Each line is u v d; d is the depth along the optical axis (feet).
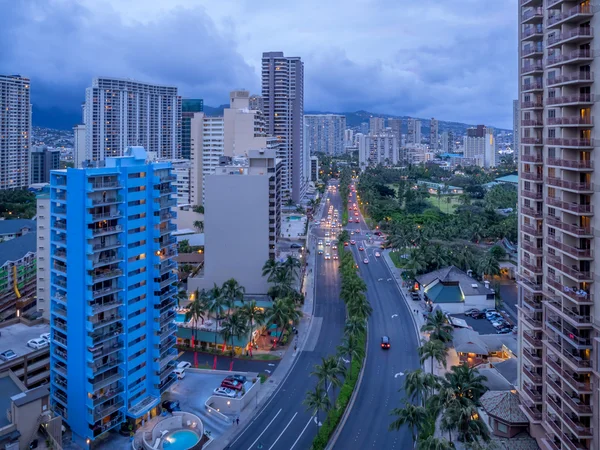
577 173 234.79
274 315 406.00
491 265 558.56
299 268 564.30
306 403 288.92
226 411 325.42
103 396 287.89
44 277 433.89
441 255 611.47
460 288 514.27
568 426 232.73
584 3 231.50
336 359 315.99
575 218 237.86
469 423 253.03
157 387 316.19
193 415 301.43
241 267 512.63
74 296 284.00
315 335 451.53
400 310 513.04
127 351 297.74
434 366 384.68
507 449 265.13
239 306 449.48
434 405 269.85
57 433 254.27
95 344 281.33
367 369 382.22
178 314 452.76
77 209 278.46
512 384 329.31
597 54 222.48
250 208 508.94
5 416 246.47
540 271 265.75
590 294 226.79
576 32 226.79
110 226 287.28
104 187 282.56
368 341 434.30
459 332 412.16
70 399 290.15
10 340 370.32
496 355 397.19
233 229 511.40
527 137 278.26
